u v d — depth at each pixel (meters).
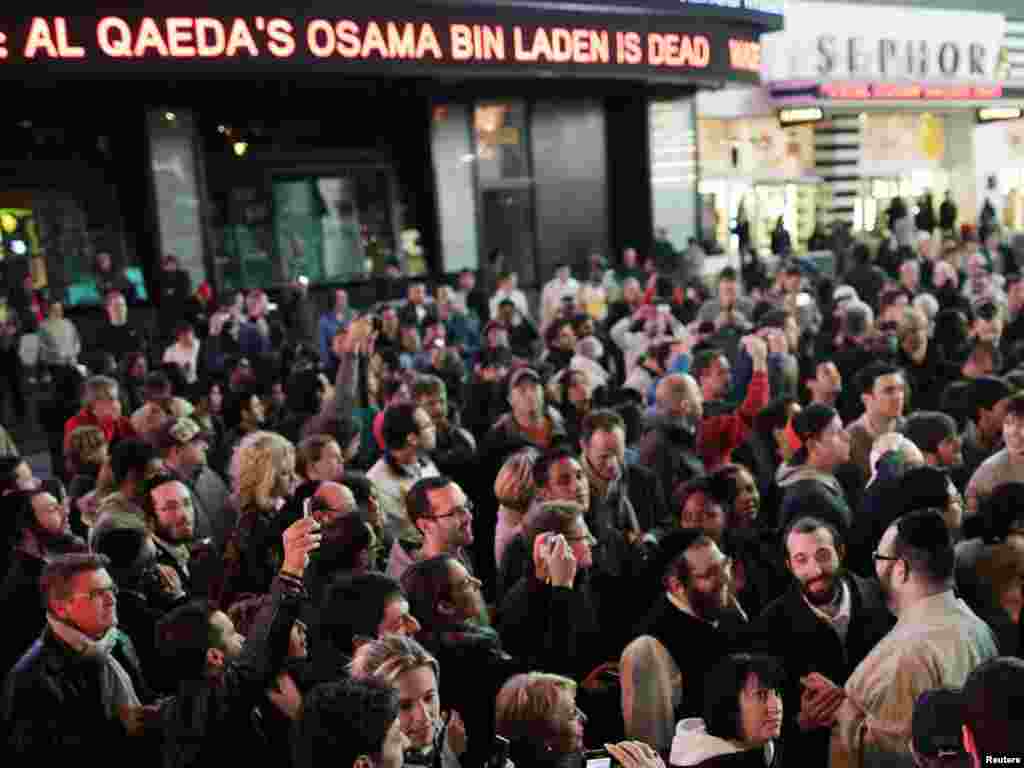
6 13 11.60
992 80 28.47
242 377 8.80
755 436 6.71
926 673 3.58
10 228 15.87
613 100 20.94
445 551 4.93
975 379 6.69
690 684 4.16
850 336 9.33
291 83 15.53
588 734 4.27
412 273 19.62
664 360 9.06
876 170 28.06
